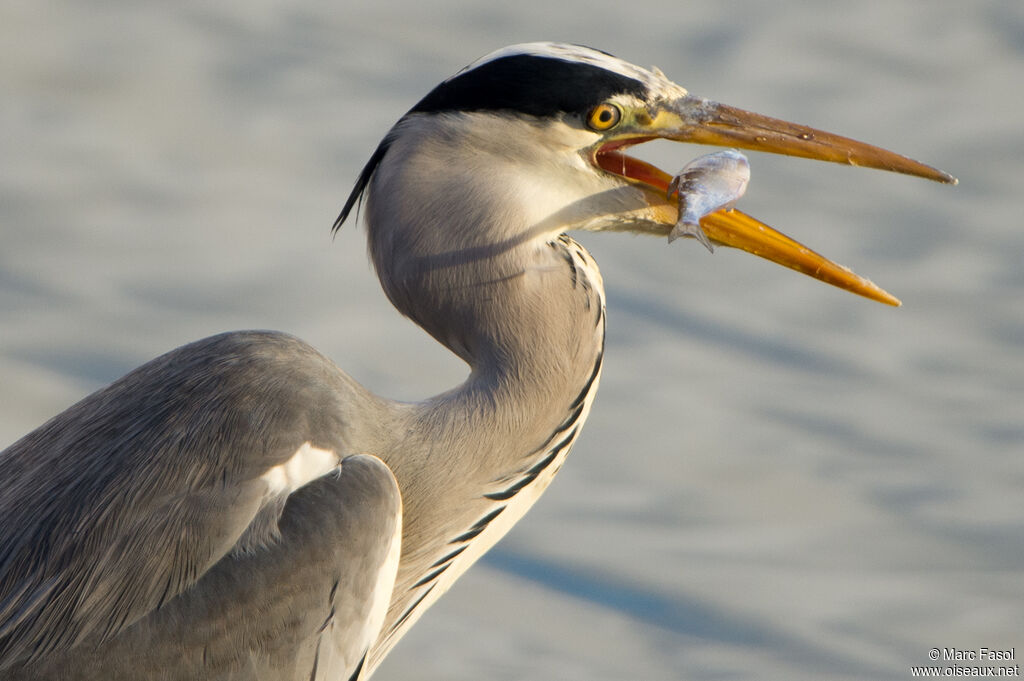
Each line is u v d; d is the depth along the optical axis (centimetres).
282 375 607
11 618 557
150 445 585
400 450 634
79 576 560
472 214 664
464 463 641
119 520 567
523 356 655
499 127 670
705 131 700
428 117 680
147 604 556
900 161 707
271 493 576
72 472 589
